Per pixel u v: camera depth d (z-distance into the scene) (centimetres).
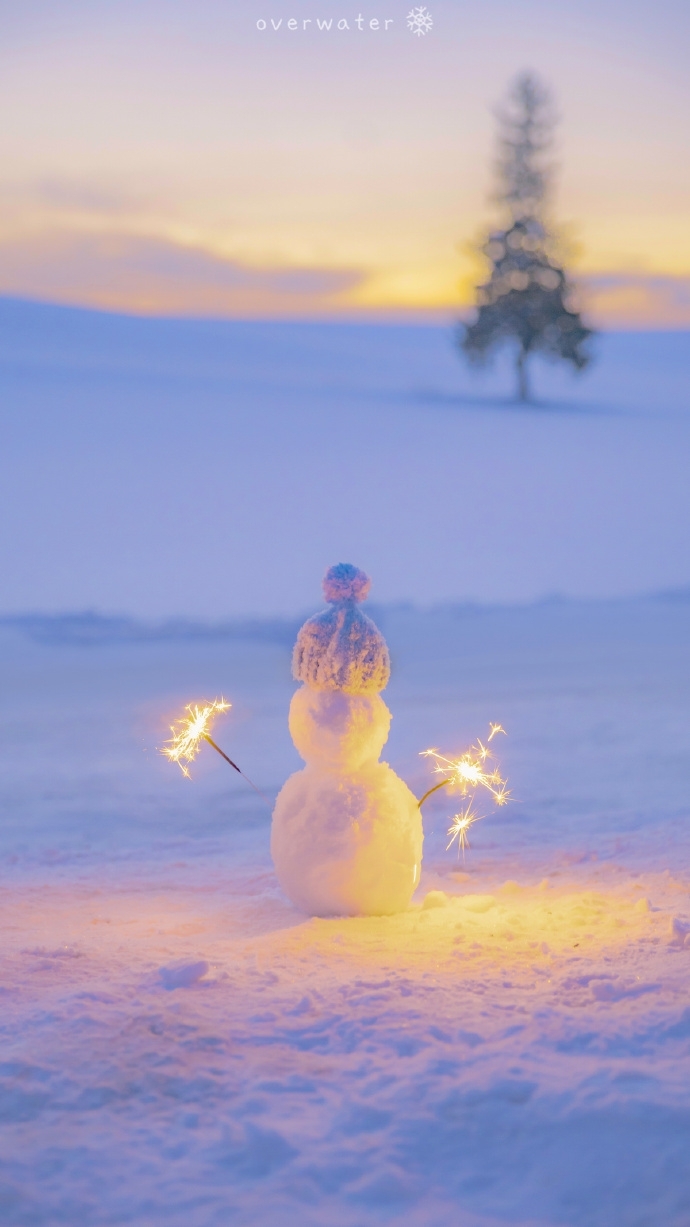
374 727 525
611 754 1155
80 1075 345
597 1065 344
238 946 479
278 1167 299
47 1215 279
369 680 522
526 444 5472
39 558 2722
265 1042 370
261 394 6594
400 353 11531
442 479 4334
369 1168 296
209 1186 292
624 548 3219
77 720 1397
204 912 577
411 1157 302
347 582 526
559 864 683
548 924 499
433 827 833
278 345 10594
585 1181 288
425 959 449
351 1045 367
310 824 520
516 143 8312
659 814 853
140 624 2114
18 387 5809
